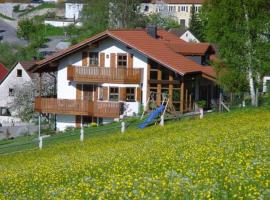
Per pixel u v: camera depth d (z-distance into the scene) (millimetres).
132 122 54500
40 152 43156
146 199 18047
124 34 61875
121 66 61312
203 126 41812
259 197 16172
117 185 20375
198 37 127438
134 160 26859
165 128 45250
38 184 26391
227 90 58875
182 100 59031
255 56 56875
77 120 62562
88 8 128000
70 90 63156
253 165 20188
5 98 89188
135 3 124688
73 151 40219
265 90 75062
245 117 45031
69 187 22703
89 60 62344
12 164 39094
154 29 67625
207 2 58094
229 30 56438
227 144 26922
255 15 56156
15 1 178500
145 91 60500
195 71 59594
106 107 59875
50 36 140375
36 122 78812
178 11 157125
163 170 22703
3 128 78188
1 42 129750
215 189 17578
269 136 28609
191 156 24531
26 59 116000
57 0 180000
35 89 79500
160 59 58219
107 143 41469
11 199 23891
